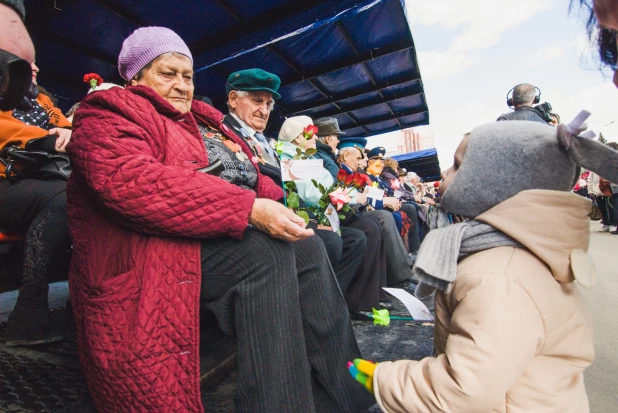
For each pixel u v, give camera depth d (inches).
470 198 34.7
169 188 36.5
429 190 536.7
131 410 35.2
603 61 30.5
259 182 63.5
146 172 36.5
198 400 36.9
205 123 61.6
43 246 57.8
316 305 47.1
